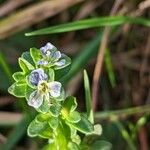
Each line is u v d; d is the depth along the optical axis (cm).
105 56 16
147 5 16
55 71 9
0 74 16
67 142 10
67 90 16
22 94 9
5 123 15
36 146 15
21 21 16
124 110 15
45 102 9
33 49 9
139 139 15
